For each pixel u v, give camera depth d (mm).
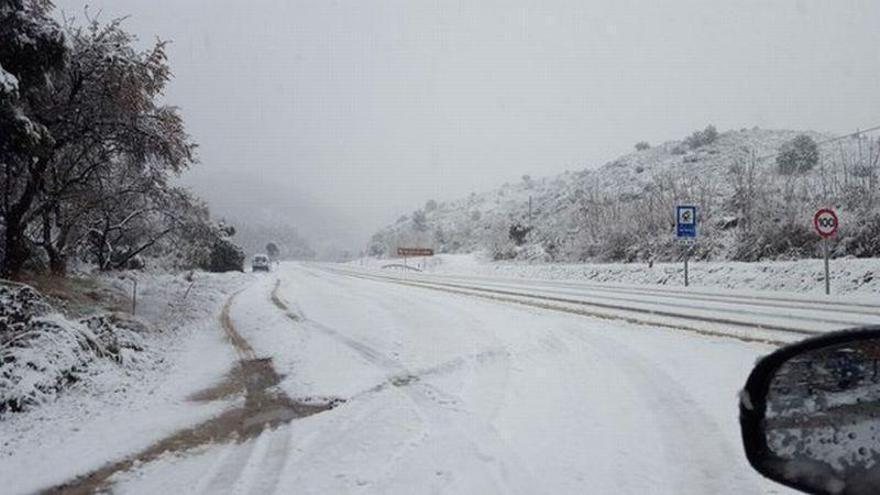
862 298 14148
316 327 12992
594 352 9008
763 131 65375
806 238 22312
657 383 7074
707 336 9867
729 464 4672
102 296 15430
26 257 14336
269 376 8805
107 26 14680
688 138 66125
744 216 26094
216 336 13156
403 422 6090
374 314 14797
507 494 4340
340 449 5406
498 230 60188
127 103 14547
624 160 70312
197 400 7617
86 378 7988
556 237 42031
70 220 17906
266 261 51125
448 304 16688
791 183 28766
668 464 4742
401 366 8734
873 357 2127
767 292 16875
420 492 4422
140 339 11094
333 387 7730
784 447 2256
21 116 11359
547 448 5211
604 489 4355
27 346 7883
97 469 5254
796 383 2246
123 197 19891
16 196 15703
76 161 15805
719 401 6254
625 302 15430
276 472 4969
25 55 11867
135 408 7223
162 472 5133
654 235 30797
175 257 31062
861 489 2105
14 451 5723
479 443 5391
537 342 10047
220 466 5191
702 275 21172
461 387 7414
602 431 5562
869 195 22391
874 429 2104
